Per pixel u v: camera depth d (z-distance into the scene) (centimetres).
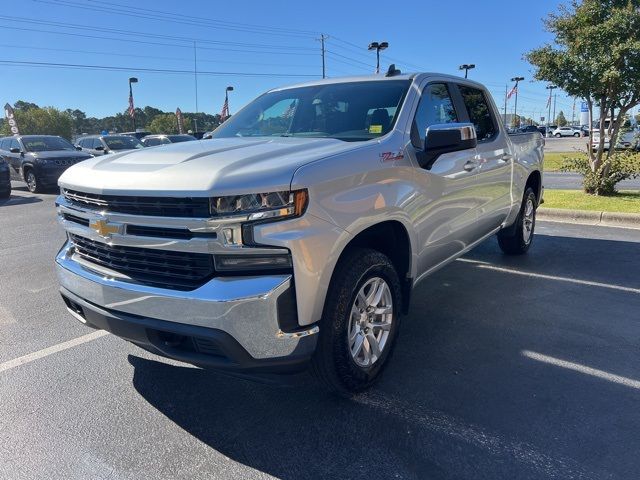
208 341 259
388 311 335
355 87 415
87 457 272
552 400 315
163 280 271
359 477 253
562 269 593
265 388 339
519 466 256
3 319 469
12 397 331
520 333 416
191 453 274
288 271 258
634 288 523
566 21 958
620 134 1041
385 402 317
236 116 468
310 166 271
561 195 1076
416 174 355
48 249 757
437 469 256
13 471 261
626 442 273
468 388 332
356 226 292
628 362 363
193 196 248
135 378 355
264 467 262
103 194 279
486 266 610
